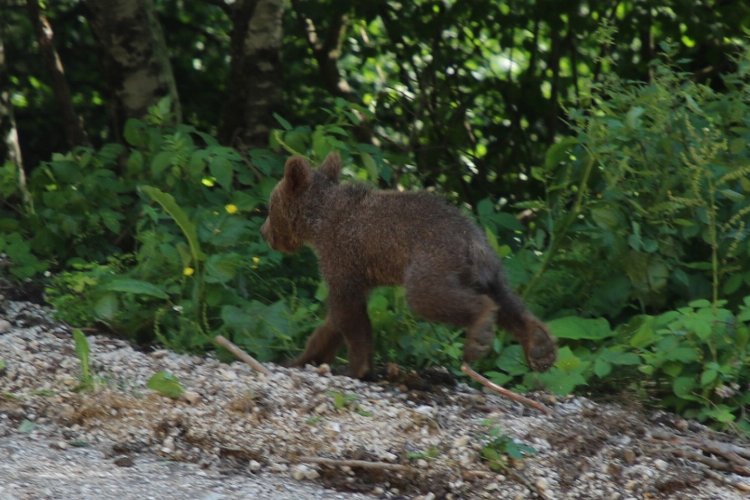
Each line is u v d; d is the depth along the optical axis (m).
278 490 8.65
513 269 12.45
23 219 14.50
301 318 11.89
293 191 11.51
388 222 10.84
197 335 11.69
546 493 8.94
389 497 8.81
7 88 16.77
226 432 9.41
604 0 18.72
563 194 12.98
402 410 9.98
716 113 12.48
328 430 9.55
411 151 18.83
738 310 12.06
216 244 12.43
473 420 10.05
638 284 12.11
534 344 10.40
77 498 8.07
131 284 11.66
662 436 10.02
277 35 17.22
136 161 14.09
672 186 12.13
